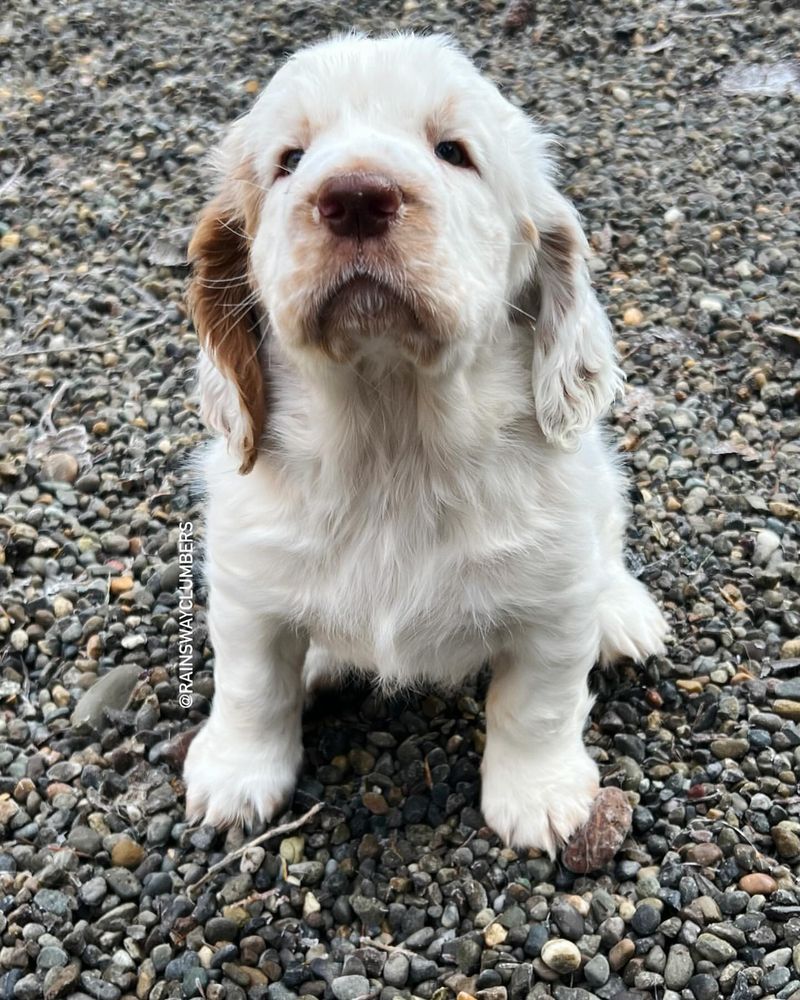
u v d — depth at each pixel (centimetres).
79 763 48
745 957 40
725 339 76
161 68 116
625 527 58
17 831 45
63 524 61
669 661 52
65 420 70
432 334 34
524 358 42
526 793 44
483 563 41
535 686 43
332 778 47
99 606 56
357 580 41
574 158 96
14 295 82
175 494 63
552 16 123
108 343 77
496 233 38
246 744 46
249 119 42
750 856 43
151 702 50
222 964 40
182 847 45
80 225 90
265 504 41
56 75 116
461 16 125
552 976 40
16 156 100
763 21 119
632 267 83
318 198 32
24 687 52
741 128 101
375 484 40
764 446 67
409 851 44
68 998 40
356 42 39
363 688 52
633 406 69
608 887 43
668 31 119
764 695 50
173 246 86
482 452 40
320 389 39
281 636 44
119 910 42
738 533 60
